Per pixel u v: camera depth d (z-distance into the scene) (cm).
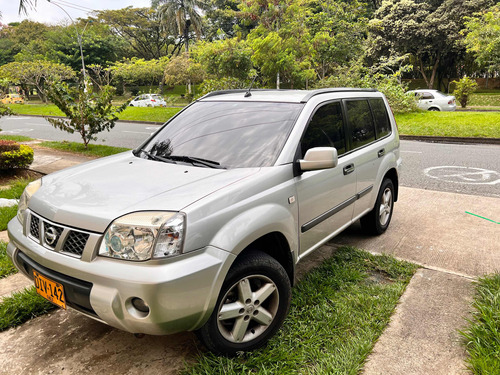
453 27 3088
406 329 268
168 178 253
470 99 3269
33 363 244
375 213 419
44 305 298
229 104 345
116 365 240
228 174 256
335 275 337
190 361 242
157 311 194
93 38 4806
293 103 318
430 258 381
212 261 208
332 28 2164
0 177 758
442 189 652
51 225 226
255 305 240
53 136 1533
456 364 234
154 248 198
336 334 261
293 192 271
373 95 434
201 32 4316
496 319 261
